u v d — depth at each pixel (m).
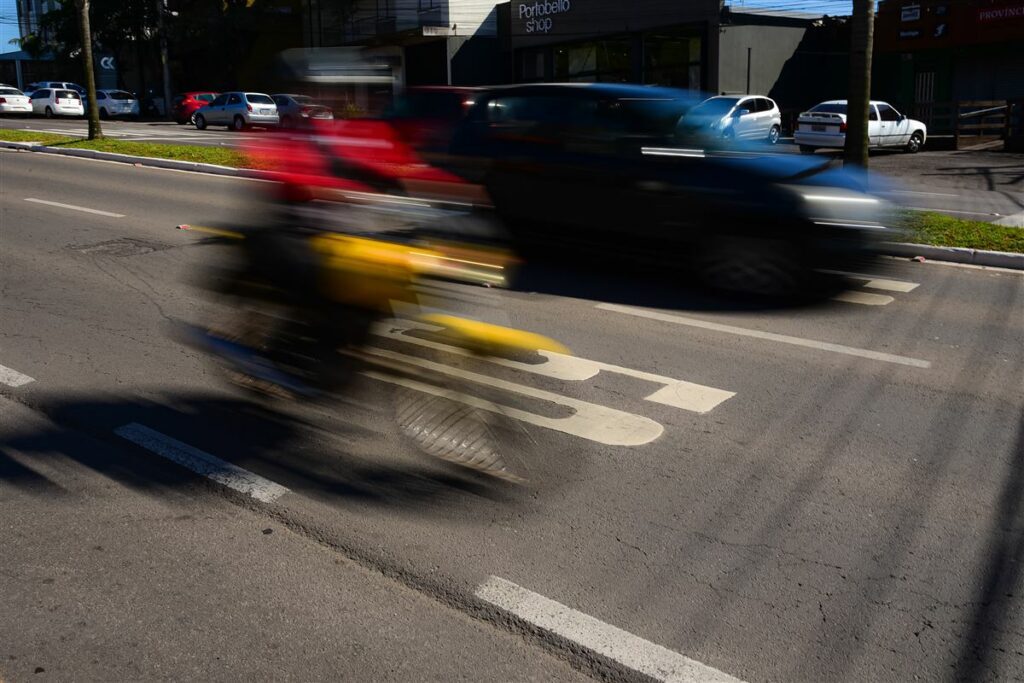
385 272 4.54
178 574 3.57
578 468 4.53
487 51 39.97
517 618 3.29
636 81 34.75
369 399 4.87
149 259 9.54
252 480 4.37
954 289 8.52
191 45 49.19
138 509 4.09
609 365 6.14
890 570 3.62
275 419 5.12
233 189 15.10
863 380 5.87
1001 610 3.35
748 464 4.61
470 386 4.50
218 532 3.90
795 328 7.10
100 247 10.19
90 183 15.90
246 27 44.22
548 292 8.23
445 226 4.79
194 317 7.29
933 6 30.80
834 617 3.30
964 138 27.67
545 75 38.75
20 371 5.95
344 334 4.73
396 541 3.84
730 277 8.09
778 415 5.27
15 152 21.91
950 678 2.98
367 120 5.30
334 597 3.42
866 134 12.52
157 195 14.38
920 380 5.87
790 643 3.15
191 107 40.53
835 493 4.29
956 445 4.84
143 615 3.29
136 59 58.00
